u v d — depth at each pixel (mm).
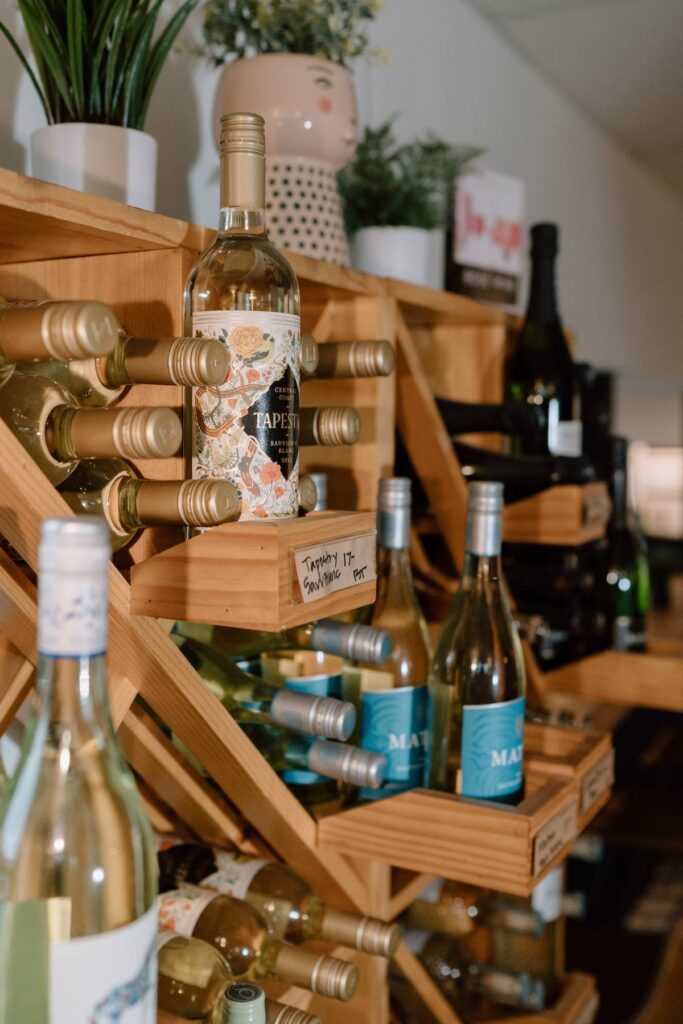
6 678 554
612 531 1408
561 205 2211
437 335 1151
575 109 2266
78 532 402
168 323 619
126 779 494
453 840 721
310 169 855
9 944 460
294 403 607
